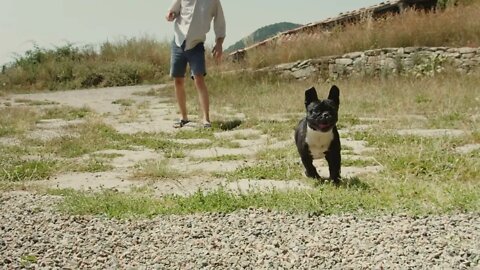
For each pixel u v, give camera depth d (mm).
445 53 18875
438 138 8031
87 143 9164
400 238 4121
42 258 3951
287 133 9688
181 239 4285
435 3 25656
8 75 25828
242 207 5055
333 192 5383
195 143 9219
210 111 13539
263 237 4266
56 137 9758
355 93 14945
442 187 5441
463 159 6586
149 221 4746
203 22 10375
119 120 12352
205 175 6805
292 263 3758
